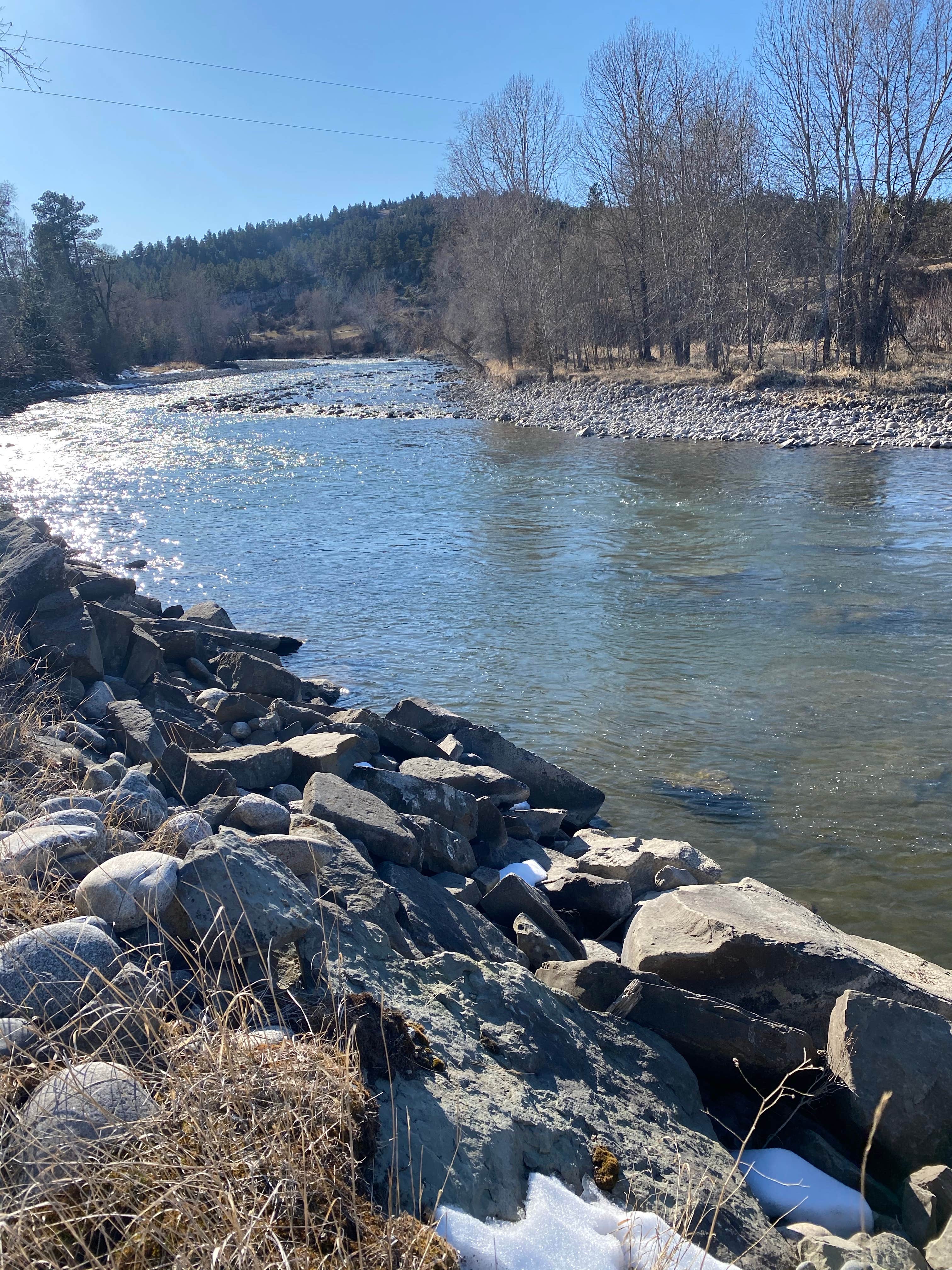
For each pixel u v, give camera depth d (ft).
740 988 13.75
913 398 95.30
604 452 86.58
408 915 13.74
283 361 330.95
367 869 13.83
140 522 61.57
